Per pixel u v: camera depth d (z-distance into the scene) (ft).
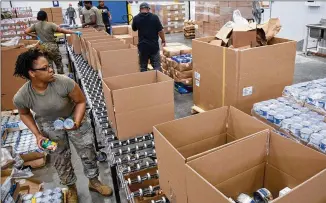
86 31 15.53
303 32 19.61
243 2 16.12
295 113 5.83
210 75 8.23
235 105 7.46
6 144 8.93
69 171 6.70
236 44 7.68
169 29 30.63
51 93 5.47
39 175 8.28
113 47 10.69
